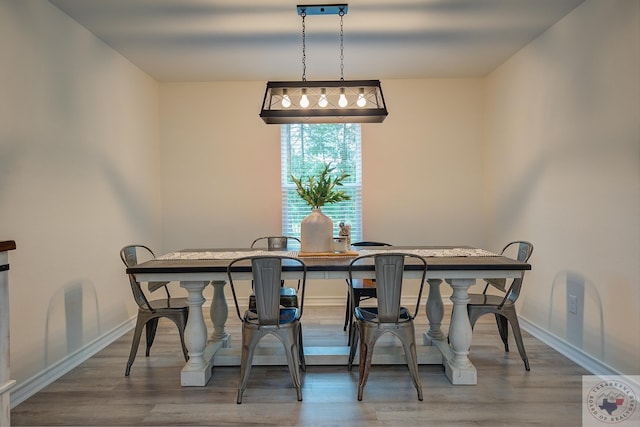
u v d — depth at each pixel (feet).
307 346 10.83
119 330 11.73
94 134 10.56
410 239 14.99
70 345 9.44
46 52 8.70
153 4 9.01
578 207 9.45
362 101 9.57
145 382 8.70
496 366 9.34
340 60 12.85
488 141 14.55
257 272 7.70
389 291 7.84
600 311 8.72
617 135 8.16
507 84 13.00
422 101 14.90
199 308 8.68
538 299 11.28
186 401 7.86
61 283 9.13
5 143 7.52
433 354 9.46
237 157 14.92
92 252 10.41
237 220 14.97
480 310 9.16
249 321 8.14
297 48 11.77
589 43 8.98
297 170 15.03
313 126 15.02
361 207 14.99
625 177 7.96
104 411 7.50
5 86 7.54
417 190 14.97
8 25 7.63
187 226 14.96
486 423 6.97
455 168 14.97
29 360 8.10
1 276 6.57
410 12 9.57
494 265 8.21
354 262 8.36
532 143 11.49
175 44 11.33
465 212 14.98
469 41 11.43
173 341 11.34
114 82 11.66
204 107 14.85
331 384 8.56
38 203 8.39
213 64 13.02
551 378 8.69
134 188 12.82
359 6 9.26
